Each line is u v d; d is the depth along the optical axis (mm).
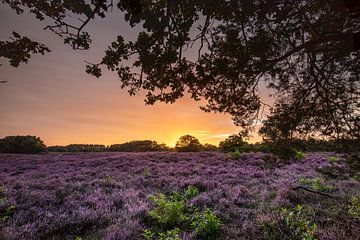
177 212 7789
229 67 4656
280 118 5750
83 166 21828
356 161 5762
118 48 4285
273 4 3969
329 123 5461
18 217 7762
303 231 6062
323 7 3967
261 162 20234
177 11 4086
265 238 6188
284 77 5539
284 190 10406
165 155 27125
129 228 7066
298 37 4512
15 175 18422
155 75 4895
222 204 9500
